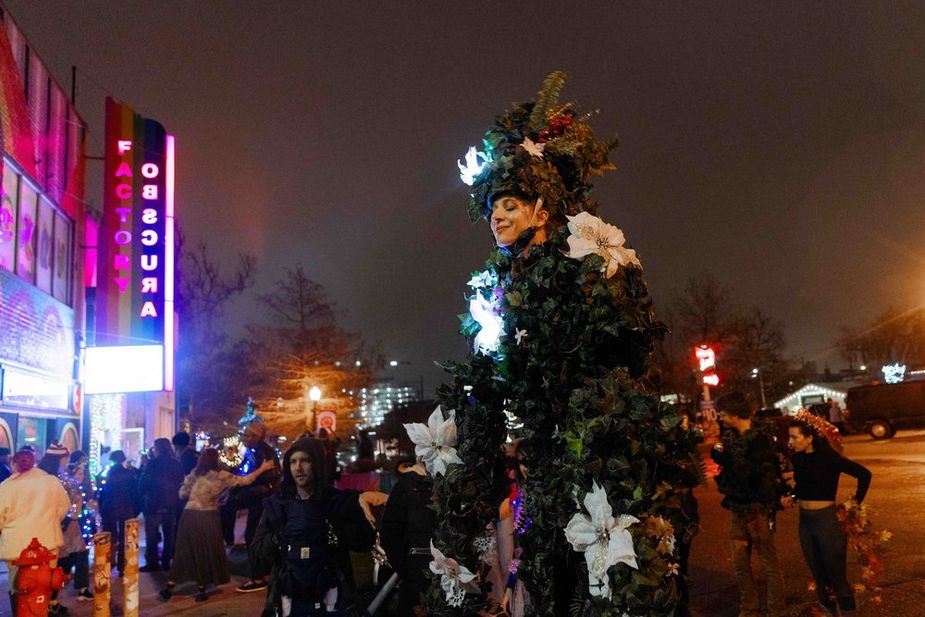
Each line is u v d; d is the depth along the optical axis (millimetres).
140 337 18609
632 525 2014
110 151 19422
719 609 6449
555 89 2775
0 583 9344
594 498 2047
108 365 17000
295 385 34188
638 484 2039
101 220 19047
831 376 65125
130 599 5750
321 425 19641
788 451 6199
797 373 53719
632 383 2152
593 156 2727
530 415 2391
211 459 8523
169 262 19375
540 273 2275
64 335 16203
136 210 19297
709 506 12484
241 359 37344
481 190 2643
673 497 2107
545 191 2545
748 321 38625
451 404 2479
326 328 35062
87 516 10602
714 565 8055
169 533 10352
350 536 4680
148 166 19594
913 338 53188
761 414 6020
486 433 2461
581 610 2223
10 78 13070
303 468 4645
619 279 2242
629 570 1997
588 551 2082
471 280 2617
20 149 13625
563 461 2201
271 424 33656
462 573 2395
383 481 10781
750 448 5875
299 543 4625
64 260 16562
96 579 5621
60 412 15781
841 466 5730
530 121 2760
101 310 18516
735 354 37656
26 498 6609
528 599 2688
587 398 2105
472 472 2428
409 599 4332
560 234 2363
